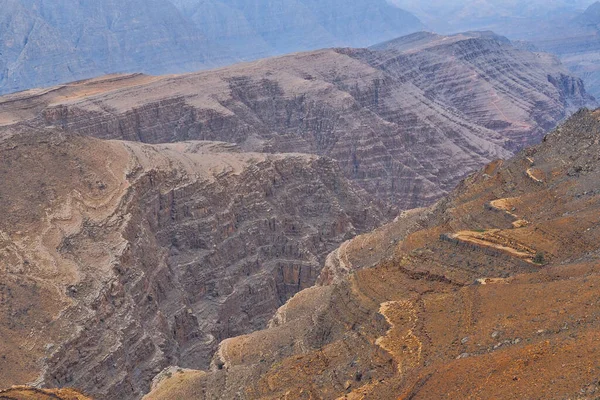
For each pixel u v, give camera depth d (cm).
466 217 12250
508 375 6588
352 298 10212
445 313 8512
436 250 10556
